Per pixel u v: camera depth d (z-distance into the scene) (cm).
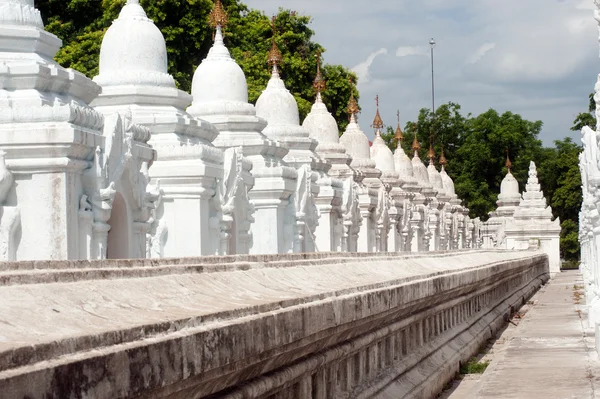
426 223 5709
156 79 2092
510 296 3628
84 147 1391
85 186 1427
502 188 8625
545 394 1531
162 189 1994
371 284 1216
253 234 2642
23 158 1355
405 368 1473
